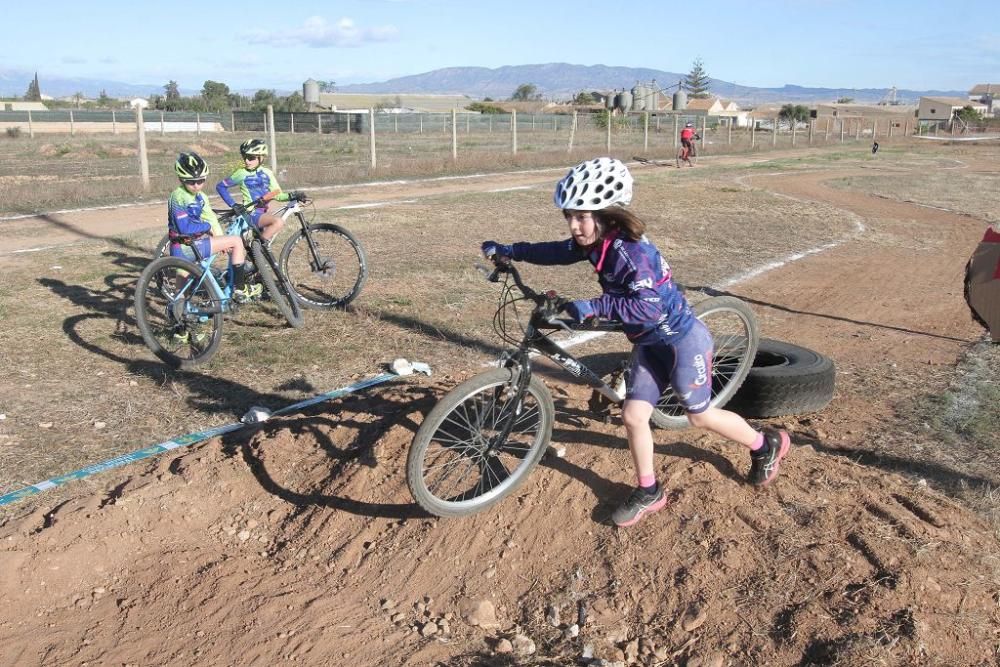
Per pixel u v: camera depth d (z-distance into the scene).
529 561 4.11
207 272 6.86
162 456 5.35
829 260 12.21
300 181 21.36
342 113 57.03
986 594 3.54
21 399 6.16
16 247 11.80
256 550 4.54
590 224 3.67
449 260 11.24
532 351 4.18
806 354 5.91
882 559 3.69
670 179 24.67
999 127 87.81
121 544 4.51
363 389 6.40
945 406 6.00
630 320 3.74
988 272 5.50
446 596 4.02
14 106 75.12
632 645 3.59
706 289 10.09
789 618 3.50
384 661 3.65
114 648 3.80
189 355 7.18
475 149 37.09
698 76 137.25
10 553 4.22
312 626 3.88
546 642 3.70
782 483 4.30
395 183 22.14
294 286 9.39
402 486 4.65
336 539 4.50
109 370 6.82
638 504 4.07
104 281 9.64
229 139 47.41
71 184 18.14
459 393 4.02
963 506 4.37
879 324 8.53
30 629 3.95
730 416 4.10
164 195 18.12
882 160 37.62
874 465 5.00
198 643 3.81
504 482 4.43
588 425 5.08
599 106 96.62
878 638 3.29
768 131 72.69
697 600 3.69
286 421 5.65
